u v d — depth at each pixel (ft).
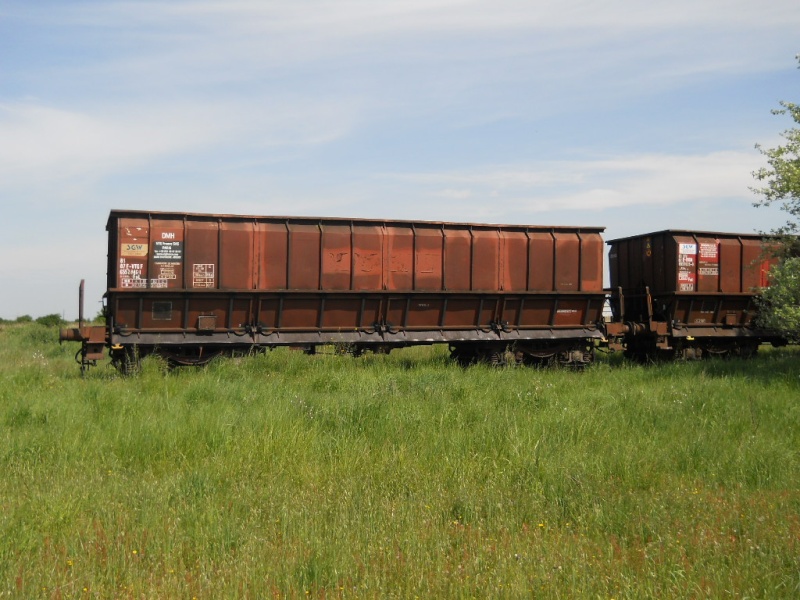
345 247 63.10
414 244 65.21
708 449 31.94
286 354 59.72
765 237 79.30
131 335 57.36
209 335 59.67
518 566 18.95
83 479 26.23
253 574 18.52
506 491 26.00
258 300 60.49
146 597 17.49
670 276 76.18
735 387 48.06
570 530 22.81
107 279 60.95
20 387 45.91
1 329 129.39
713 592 18.02
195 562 19.66
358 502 24.41
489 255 67.77
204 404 39.34
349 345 63.62
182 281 58.44
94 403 39.86
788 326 59.00
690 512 24.22
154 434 32.04
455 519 23.56
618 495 25.67
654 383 53.11
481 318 68.13
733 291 78.28
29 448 29.86
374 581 18.35
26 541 20.30
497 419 35.99
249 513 23.48
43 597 17.02
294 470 28.76
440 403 40.09
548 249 70.13
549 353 71.31
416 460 29.68
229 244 59.82
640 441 33.55
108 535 21.12
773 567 19.54
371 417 35.65
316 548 19.93
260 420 34.71
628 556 20.72
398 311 65.16
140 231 57.47
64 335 55.88
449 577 18.54
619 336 74.13
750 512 23.85
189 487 25.39
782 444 33.22
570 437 33.53
